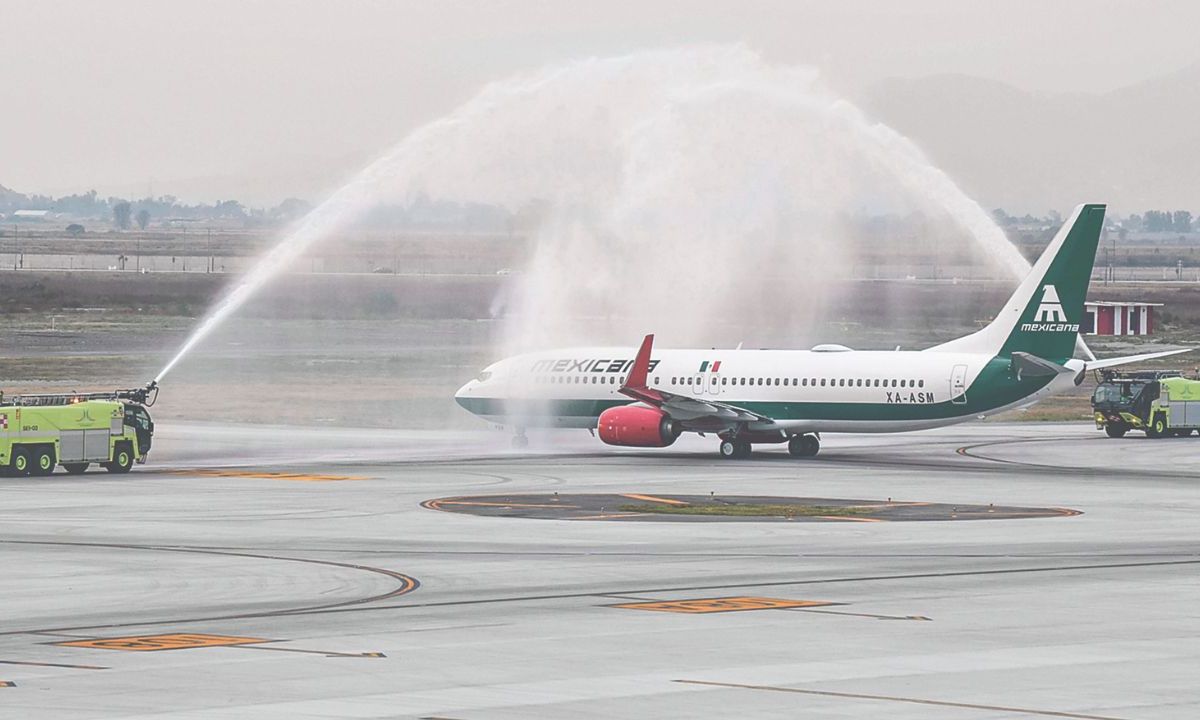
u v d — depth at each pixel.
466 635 80.19
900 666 71.88
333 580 100.62
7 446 179.38
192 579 101.00
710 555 113.88
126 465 188.88
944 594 94.75
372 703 63.66
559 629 82.00
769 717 61.28
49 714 61.56
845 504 151.75
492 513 142.62
